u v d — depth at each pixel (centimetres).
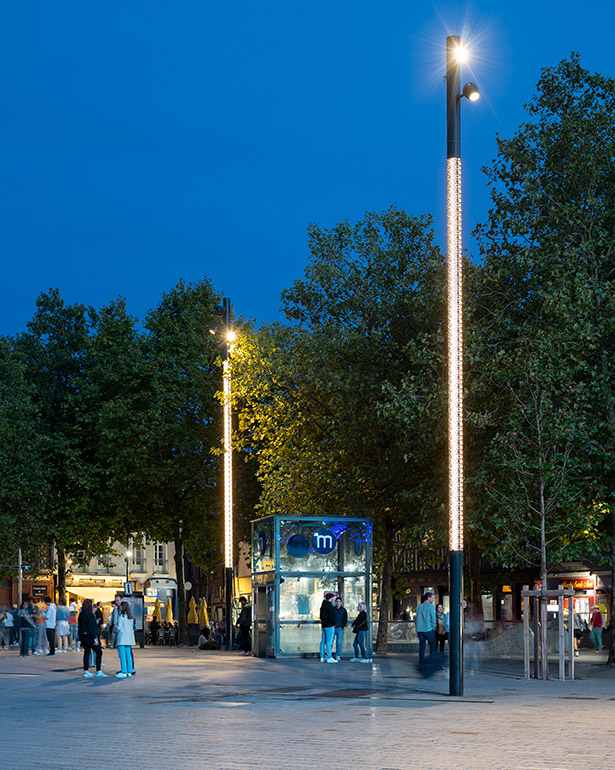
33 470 5150
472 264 3175
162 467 5181
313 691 2062
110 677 2473
